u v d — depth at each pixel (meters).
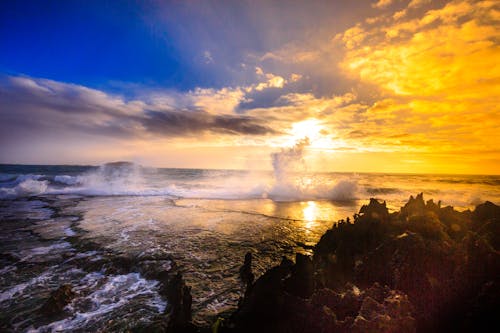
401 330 3.24
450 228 7.48
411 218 7.59
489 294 3.54
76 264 9.46
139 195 27.69
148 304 6.90
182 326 4.58
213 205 22.00
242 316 4.01
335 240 7.64
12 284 8.02
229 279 8.18
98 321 6.15
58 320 6.21
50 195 26.91
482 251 4.16
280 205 22.20
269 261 9.66
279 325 3.67
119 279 8.42
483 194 31.39
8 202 22.88
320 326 3.46
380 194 29.55
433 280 4.20
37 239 12.17
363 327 3.18
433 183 51.50
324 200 25.30
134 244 11.46
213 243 11.68
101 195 27.39
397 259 4.85
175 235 12.89
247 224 15.24
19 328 5.93
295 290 4.61
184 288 5.70
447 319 3.81
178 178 50.28
